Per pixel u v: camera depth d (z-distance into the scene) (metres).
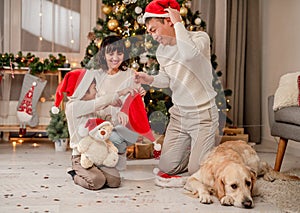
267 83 5.12
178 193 2.87
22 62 4.66
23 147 4.58
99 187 2.93
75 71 3.06
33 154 4.20
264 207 2.60
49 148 4.57
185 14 4.21
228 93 4.63
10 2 4.89
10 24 4.89
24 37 4.93
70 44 4.98
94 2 5.00
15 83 4.86
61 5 4.96
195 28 4.36
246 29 5.11
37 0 4.93
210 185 2.79
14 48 4.93
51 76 4.91
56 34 4.96
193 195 2.82
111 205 2.60
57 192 2.86
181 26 2.84
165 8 2.92
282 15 4.86
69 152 4.35
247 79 5.13
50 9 4.95
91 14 5.01
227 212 2.50
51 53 4.97
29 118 4.63
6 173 3.37
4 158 3.96
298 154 4.48
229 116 5.02
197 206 2.60
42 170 3.49
